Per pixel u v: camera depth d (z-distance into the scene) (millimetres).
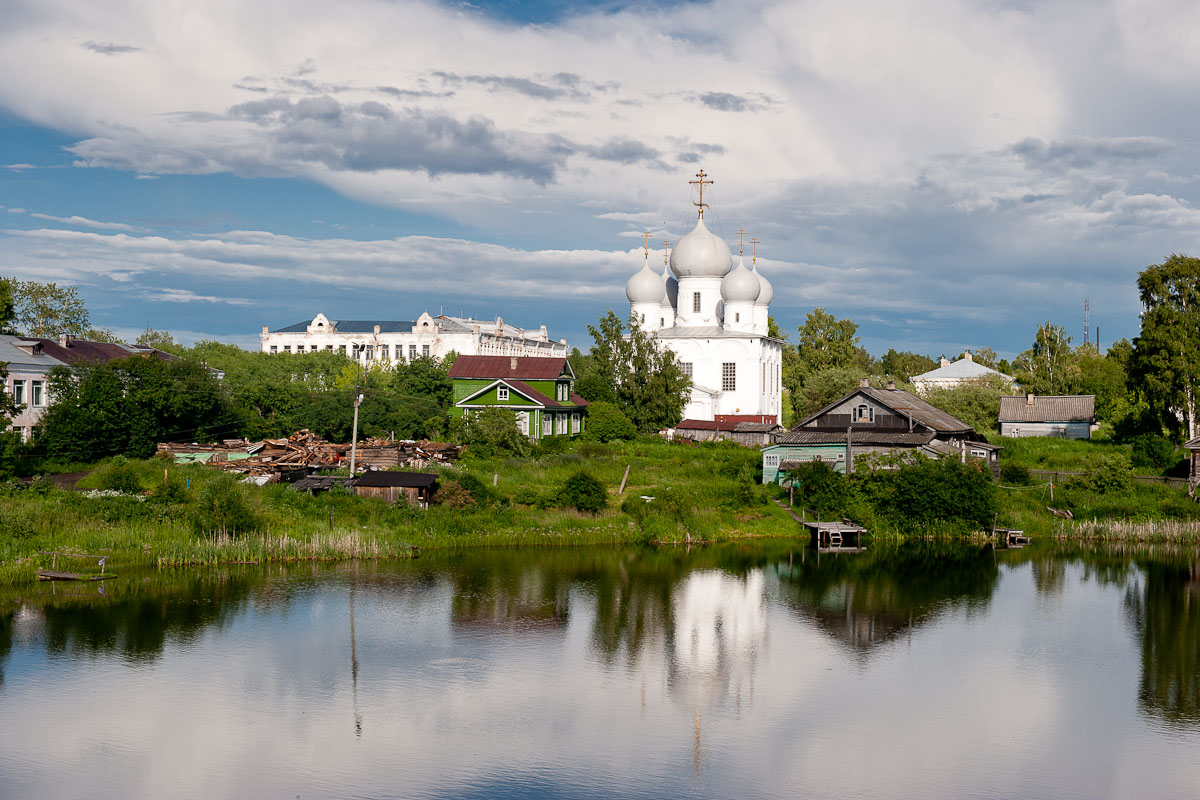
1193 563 67812
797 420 142375
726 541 73375
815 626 52062
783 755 36719
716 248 137125
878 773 35344
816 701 41781
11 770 34969
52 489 68375
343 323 185000
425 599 55406
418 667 45031
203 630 49375
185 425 90000
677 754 36719
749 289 134250
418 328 177875
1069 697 42344
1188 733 38781
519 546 69312
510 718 39719
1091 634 50906
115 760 35781
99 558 59719
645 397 117812
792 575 62969
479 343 178750
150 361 88562
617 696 42094
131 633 48719
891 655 47531
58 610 52031
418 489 72438
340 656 46219
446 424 100938
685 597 57219
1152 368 111125
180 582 57469
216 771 35062
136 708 40125
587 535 71125
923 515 76125
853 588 59875
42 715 39344
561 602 55656
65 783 34125
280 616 51781
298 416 99500
